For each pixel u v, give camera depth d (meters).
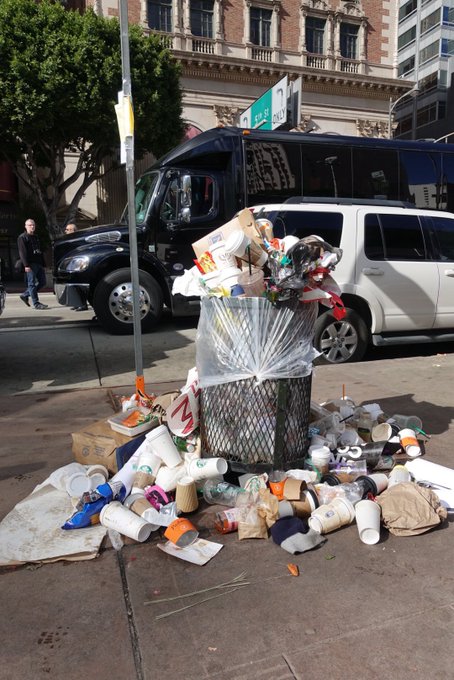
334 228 6.26
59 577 2.32
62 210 22.84
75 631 1.99
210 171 9.23
